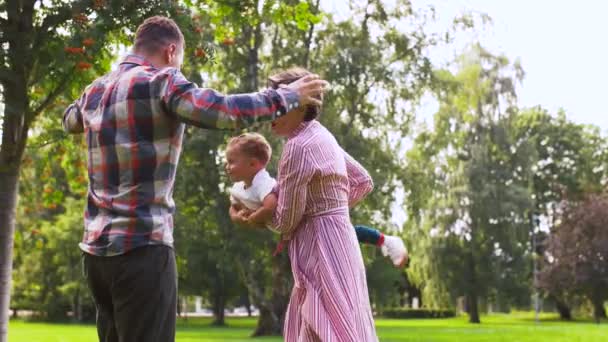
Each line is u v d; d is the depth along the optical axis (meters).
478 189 39.91
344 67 27.31
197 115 3.21
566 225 46.66
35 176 13.25
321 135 3.89
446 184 40.25
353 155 27.75
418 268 41.44
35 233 17.86
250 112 3.25
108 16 8.69
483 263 43.16
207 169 28.23
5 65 8.52
